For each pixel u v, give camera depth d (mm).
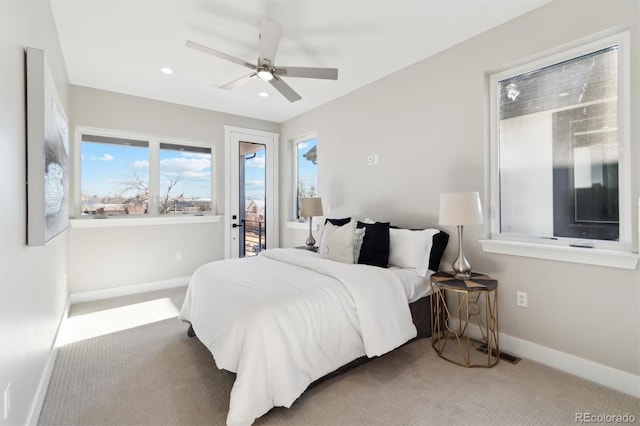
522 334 2289
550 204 2248
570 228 2152
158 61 2961
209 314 1938
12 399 1211
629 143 1865
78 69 3119
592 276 1969
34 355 1574
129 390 1852
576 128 2117
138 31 2459
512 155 2451
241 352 1571
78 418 1604
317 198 3867
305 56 2869
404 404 1728
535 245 2170
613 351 1889
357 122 3676
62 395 1794
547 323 2164
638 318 1802
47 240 1582
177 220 4172
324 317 1833
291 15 2268
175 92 3764
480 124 2516
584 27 1977
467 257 2635
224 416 1630
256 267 2539
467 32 2490
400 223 3180
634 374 1812
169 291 3955
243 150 4805
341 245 2736
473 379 1979
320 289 1940
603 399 1775
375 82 3432
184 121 4234
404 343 2303
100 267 3660
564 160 2178
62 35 2490
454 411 1669
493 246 2420
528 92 2354
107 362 2180
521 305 2295
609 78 1972
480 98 2514
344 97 3854
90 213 3664
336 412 1660
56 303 2352
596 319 1953
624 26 1856
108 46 2678
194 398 1779
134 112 3854
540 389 1870
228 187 4641
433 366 2141
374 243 2689
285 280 2102
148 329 2764
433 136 2861
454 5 2158
